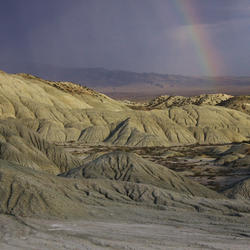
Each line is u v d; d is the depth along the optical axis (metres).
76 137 159.62
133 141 149.00
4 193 41.84
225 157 100.19
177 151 129.62
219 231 34.28
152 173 63.06
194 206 46.38
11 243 29.66
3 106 173.38
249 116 196.50
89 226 34.97
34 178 47.38
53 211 39.44
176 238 31.11
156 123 169.38
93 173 63.56
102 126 164.88
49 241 30.06
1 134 81.94
